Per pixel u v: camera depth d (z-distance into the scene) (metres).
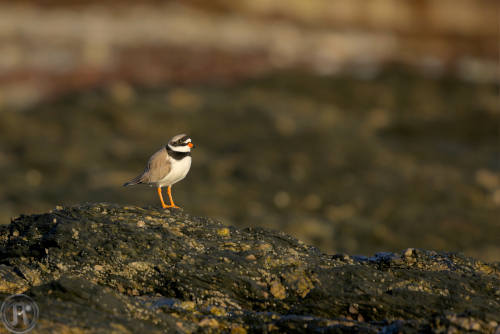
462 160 30.44
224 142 32.66
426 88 46.69
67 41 53.69
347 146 31.52
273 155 29.83
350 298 6.24
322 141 31.91
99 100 38.31
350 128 35.47
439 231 21.62
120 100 38.31
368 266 6.99
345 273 6.65
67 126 33.66
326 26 67.88
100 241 7.05
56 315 5.47
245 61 52.44
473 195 25.20
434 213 23.22
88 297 5.84
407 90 45.91
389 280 6.61
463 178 27.25
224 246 7.36
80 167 28.22
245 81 46.25
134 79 44.97
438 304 6.12
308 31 65.31
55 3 64.56
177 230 7.68
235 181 26.66
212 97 41.12
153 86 43.28
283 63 52.31
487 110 39.56
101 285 6.61
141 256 6.92
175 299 6.42
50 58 48.59
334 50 58.19
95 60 49.00
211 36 60.06
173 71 48.00
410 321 5.62
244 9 69.81
